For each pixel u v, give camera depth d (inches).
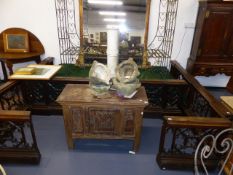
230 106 71.1
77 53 122.7
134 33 117.9
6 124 67.6
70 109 71.4
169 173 70.4
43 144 82.7
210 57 115.4
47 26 119.9
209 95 81.4
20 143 70.5
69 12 116.8
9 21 118.3
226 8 104.3
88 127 74.9
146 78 103.0
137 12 114.0
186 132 67.9
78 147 81.2
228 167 66.3
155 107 103.0
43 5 115.1
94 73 72.6
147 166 73.2
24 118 64.0
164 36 122.0
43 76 90.9
